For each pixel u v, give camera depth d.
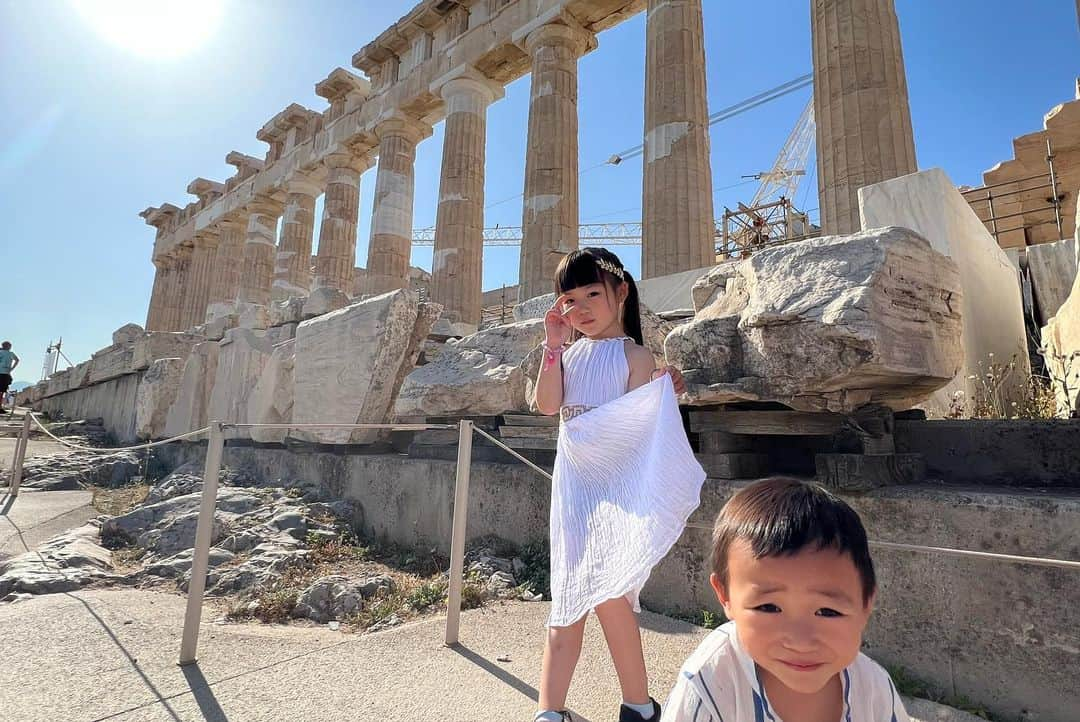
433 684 2.58
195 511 5.75
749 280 3.20
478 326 16.27
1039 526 2.25
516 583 4.01
